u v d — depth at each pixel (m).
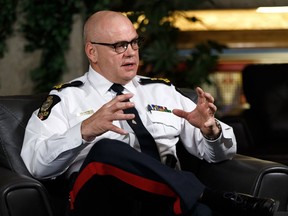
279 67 7.59
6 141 4.62
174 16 8.45
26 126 4.68
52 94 4.73
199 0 8.36
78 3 7.92
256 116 7.49
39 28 7.99
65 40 8.00
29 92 8.10
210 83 8.50
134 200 3.99
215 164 4.73
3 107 4.75
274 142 7.32
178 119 4.87
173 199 3.93
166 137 4.79
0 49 8.03
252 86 7.52
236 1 8.36
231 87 8.89
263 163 4.48
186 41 8.80
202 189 3.95
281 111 7.36
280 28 8.79
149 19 8.21
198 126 4.49
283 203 4.38
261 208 3.84
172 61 8.23
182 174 3.95
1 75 8.10
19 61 8.06
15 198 3.93
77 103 4.69
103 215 4.01
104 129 4.12
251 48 8.87
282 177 4.37
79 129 4.23
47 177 4.45
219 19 8.82
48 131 4.50
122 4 8.23
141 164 3.88
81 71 8.02
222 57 8.91
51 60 8.02
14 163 4.55
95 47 4.72
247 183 4.36
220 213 3.99
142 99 4.86
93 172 3.91
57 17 7.98
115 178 3.91
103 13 4.75
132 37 4.66
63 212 4.51
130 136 4.61
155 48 8.22
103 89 4.75
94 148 3.95
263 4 8.34
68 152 4.29
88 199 3.97
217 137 4.55
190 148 4.84
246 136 7.01
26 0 7.94
